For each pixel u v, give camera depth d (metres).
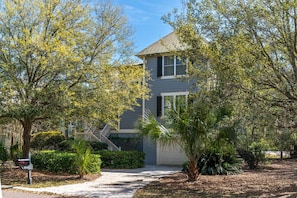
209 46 9.47
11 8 14.31
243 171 16.59
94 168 15.60
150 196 10.10
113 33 16.31
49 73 14.56
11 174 14.92
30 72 14.69
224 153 14.84
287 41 8.79
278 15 8.52
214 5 9.54
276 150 25.52
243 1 9.06
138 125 13.48
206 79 10.02
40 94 13.95
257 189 11.15
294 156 25.67
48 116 14.95
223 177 14.26
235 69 8.69
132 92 16.39
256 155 17.80
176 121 12.31
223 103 9.81
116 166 18.86
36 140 23.88
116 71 16.05
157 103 21.86
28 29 14.42
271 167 18.62
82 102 14.55
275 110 9.27
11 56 14.12
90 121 16.22
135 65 18.09
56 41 13.69
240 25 9.16
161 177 14.77
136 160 19.41
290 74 9.02
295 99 8.89
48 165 15.96
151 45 22.98
